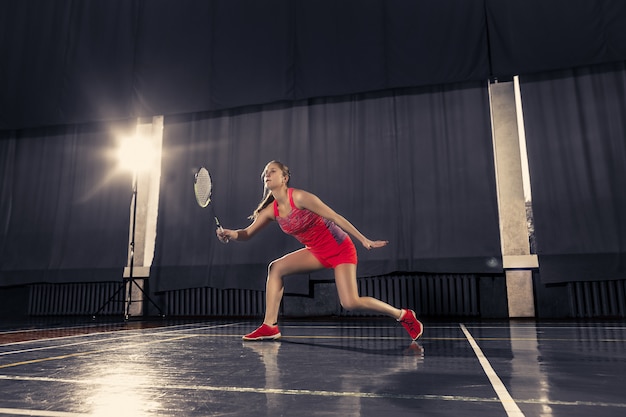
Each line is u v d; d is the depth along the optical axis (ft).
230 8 22.97
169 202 22.44
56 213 23.80
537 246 17.78
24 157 24.98
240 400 4.04
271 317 9.52
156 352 7.55
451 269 18.34
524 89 19.11
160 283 21.58
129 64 23.82
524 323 14.94
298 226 8.64
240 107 22.43
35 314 23.66
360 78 20.57
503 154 19.22
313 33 21.50
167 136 23.25
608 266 16.92
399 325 14.42
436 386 4.58
